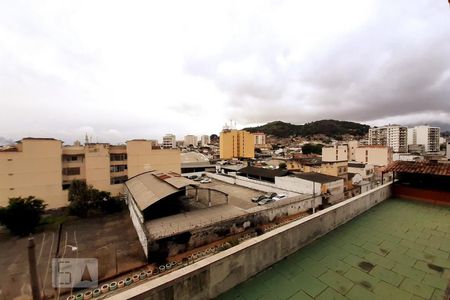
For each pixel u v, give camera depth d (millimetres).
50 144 24906
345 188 31203
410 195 7367
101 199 23812
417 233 4707
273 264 3629
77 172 27672
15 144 28234
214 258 2930
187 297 2609
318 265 3592
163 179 22375
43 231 19344
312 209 23172
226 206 19922
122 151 30781
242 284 3162
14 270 13344
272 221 19875
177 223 16203
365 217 5695
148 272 12602
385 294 2898
